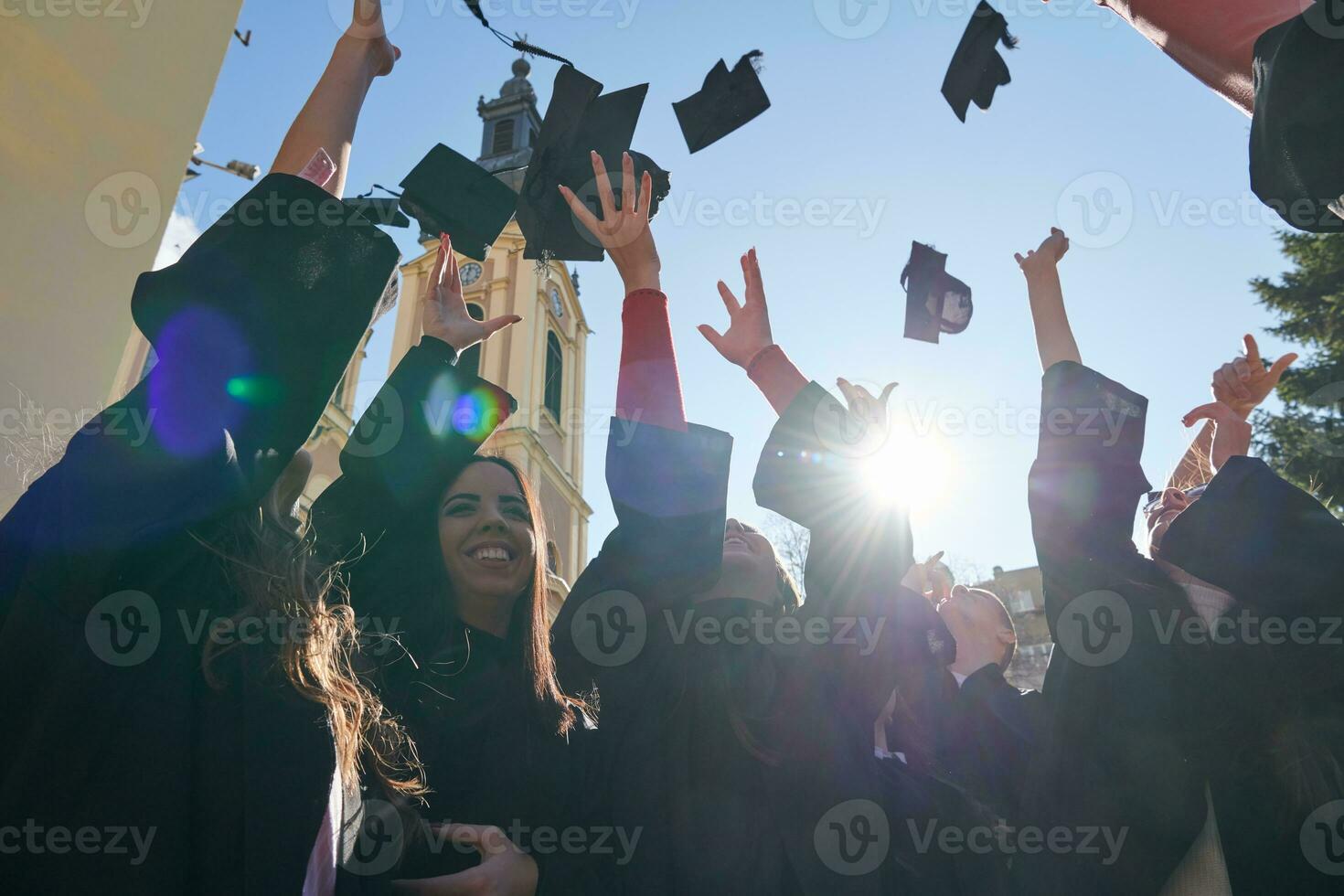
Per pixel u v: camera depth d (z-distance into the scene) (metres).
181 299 1.49
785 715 2.09
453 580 2.14
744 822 1.94
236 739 1.33
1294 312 14.18
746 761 2.02
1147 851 1.87
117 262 2.93
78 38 2.98
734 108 2.73
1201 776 1.88
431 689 2.03
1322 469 11.56
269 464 1.52
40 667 1.29
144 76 3.15
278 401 1.50
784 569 2.73
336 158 1.86
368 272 1.60
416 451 2.20
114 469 1.36
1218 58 1.59
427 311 2.38
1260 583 1.92
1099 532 2.07
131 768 1.24
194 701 1.35
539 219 2.41
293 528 1.68
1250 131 1.49
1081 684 2.00
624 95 2.42
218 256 1.54
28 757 1.21
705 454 2.12
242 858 1.26
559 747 2.03
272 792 1.29
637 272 2.26
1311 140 1.39
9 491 2.41
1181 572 2.16
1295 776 1.79
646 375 2.18
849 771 2.05
